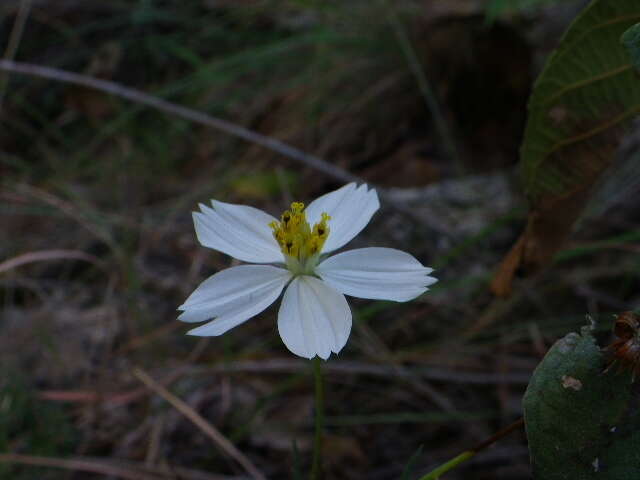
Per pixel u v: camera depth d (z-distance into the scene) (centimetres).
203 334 11
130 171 32
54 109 36
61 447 20
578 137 14
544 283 24
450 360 23
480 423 21
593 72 14
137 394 22
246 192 29
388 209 28
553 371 11
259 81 35
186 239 28
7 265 23
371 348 23
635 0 12
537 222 16
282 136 33
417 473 19
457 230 27
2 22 39
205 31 37
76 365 23
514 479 19
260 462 20
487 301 25
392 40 34
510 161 31
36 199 28
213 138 34
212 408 22
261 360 23
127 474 19
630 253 25
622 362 10
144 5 37
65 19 39
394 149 32
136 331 24
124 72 37
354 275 12
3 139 35
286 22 39
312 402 22
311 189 31
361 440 21
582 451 10
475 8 33
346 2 36
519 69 32
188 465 20
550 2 33
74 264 28
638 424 10
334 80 34
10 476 18
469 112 32
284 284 12
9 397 20
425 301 25
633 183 26
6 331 25
